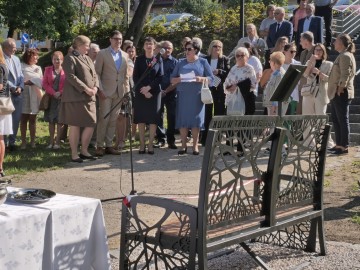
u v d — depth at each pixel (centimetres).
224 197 388
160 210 641
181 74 973
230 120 379
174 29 2064
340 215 628
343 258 491
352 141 1116
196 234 362
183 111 988
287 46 981
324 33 1514
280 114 455
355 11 1867
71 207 346
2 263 307
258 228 419
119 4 3088
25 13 2130
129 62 1078
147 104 1007
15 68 1010
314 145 497
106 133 1020
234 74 948
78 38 932
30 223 321
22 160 971
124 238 400
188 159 977
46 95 1083
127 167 918
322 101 990
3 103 777
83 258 356
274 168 426
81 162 958
